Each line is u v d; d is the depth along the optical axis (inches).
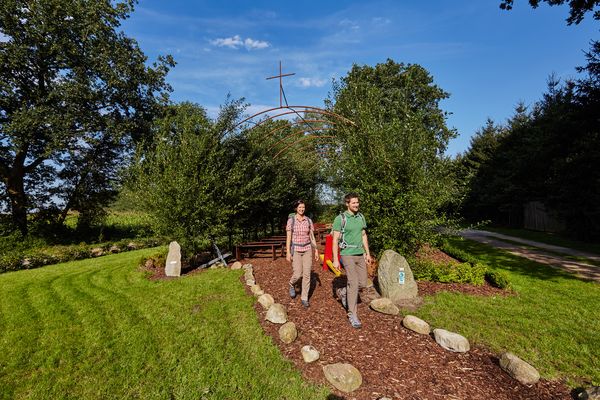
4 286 271.9
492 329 159.9
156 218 321.1
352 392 109.9
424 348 139.6
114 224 824.3
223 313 182.4
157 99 758.5
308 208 654.5
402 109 296.0
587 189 530.3
